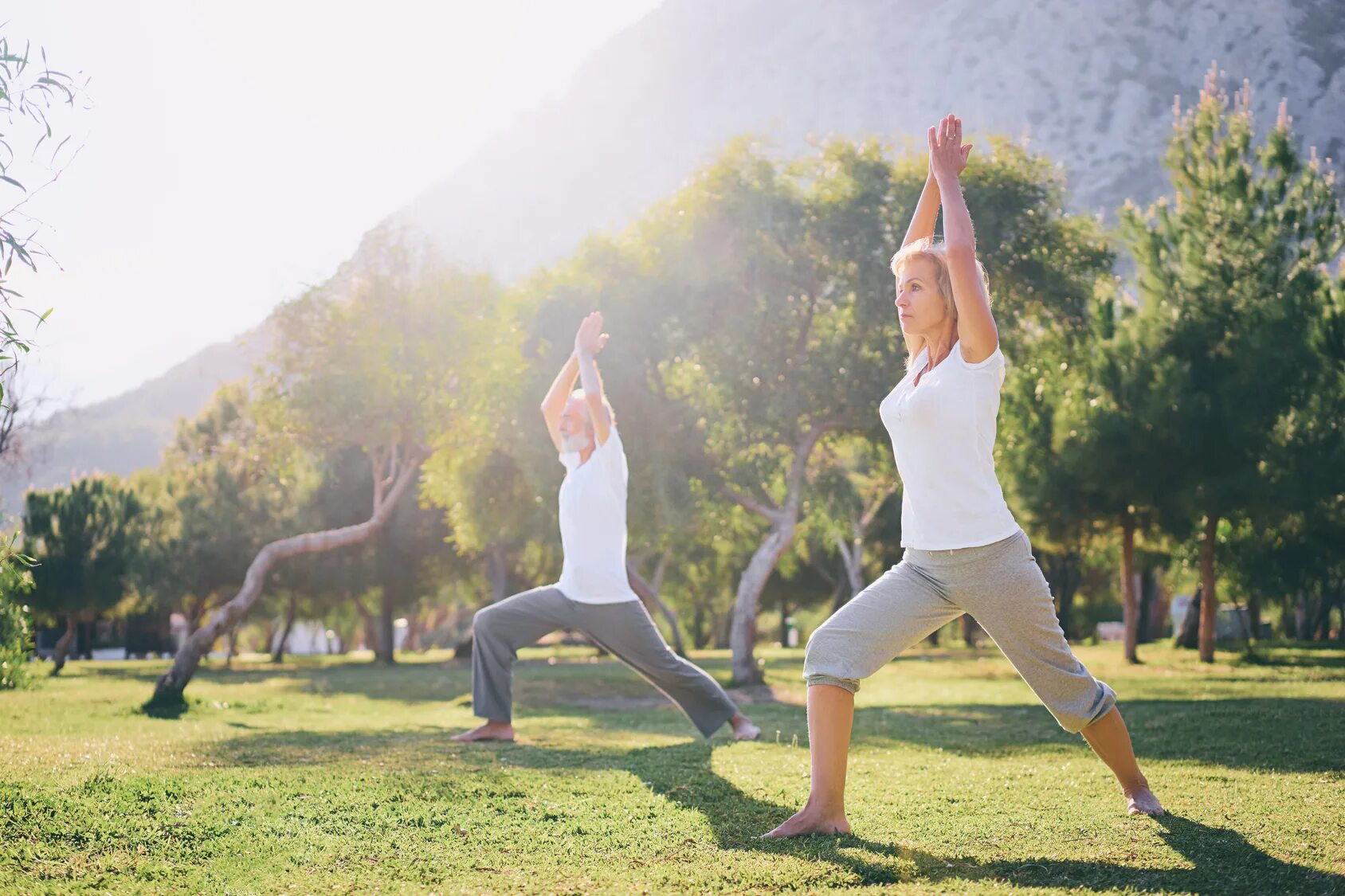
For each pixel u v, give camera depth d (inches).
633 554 741.9
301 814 127.3
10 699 362.6
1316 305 615.8
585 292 589.3
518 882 97.5
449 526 1162.0
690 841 115.4
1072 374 690.8
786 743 219.9
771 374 587.2
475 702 233.9
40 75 118.0
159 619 1556.3
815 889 95.0
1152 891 92.4
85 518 935.0
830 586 1565.0
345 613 1493.6
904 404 121.9
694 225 580.4
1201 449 622.2
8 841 108.0
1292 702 295.6
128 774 152.0
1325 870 98.8
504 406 614.9
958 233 121.8
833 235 555.8
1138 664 683.4
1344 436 615.8
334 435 450.0
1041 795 141.7
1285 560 828.6
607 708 472.7
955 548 118.9
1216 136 649.0
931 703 384.8
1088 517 718.5
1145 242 666.8
